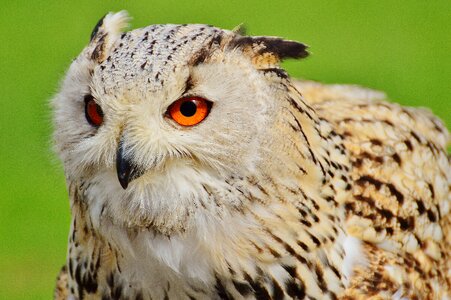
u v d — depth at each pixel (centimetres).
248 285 1045
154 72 952
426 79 2305
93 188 1023
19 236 1983
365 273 1111
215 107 966
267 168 994
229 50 973
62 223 2003
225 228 1010
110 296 1098
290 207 1027
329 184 1079
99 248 1071
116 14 1023
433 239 1212
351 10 2558
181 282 1055
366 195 1141
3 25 2511
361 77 2305
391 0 2583
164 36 968
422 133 1290
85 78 985
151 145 973
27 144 2152
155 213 1008
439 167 1284
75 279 1118
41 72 2348
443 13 2544
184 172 988
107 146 984
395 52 2402
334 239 1086
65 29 2492
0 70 2358
